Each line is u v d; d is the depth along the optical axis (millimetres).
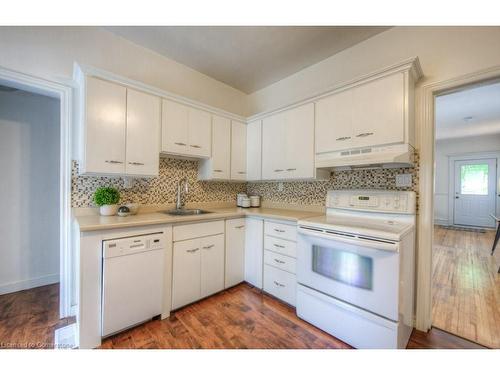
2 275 2293
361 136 1849
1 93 2299
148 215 2064
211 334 1676
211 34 2150
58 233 2594
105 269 1545
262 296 2268
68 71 1921
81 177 1963
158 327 1748
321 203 2459
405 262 1501
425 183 1779
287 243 2104
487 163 5867
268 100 3189
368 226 1634
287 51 2400
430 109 1781
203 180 2797
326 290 1708
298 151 2332
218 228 2273
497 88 3053
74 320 1838
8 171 2330
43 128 2514
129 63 2258
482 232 5438
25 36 1754
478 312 2012
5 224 2312
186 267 2010
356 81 1876
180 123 2283
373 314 1474
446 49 1726
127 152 1898
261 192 3160
